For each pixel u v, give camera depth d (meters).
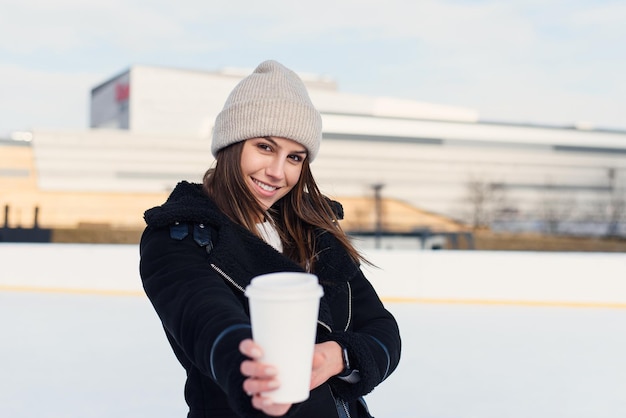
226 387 0.90
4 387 5.46
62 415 4.69
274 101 1.26
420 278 9.98
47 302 10.03
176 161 35.62
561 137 42.09
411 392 5.36
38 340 7.45
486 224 40.38
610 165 42.94
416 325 8.32
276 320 0.81
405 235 28.61
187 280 1.13
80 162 34.53
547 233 41.16
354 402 1.33
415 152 39.62
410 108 51.06
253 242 1.23
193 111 46.66
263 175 1.30
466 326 8.27
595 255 9.83
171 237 1.19
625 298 9.81
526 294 9.84
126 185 35.03
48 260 11.01
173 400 5.06
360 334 1.29
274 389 0.82
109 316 8.89
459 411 4.89
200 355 0.98
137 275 10.66
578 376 5.96
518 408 4.99
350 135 38.81
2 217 33.28
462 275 9.91
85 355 6.68
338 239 1.40
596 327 8.30
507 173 41.09
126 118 47.94
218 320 0.99
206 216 1.20
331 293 1.33
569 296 9.83
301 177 1.38
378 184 39.12
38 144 33.91
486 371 6.09
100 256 10.79
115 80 49.44
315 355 1.01
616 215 42.31
